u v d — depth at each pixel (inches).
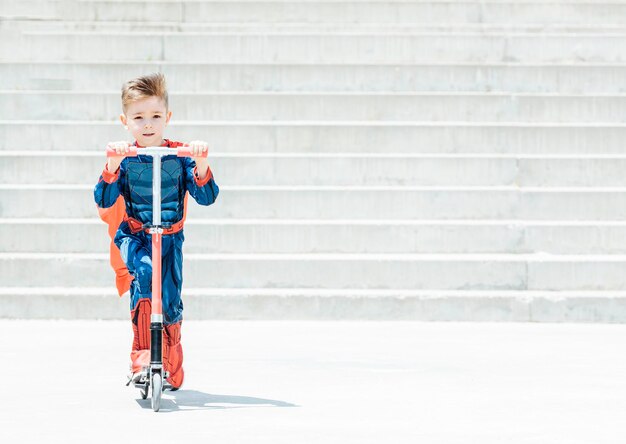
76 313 420.2
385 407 259.8
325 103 522.9
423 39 570.6
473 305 420.8
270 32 607.5
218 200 464.1
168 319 270.7
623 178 483.8
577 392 281.3
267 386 288.7
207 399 269.9
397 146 500.7
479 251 452.1
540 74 544.1
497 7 613.0
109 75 544.1
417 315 420.8
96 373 308.3
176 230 271.6
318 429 234.1
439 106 524.4
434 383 293.4
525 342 369.4
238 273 434.9
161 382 254.2
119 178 269.3
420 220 464.4
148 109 269.3
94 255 442.3
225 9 615.2
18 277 436.1
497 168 482.9
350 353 343.9
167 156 268.7
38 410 255.8
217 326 404.2
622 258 442.0
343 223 453.1
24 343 362.6
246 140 499.2
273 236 449.7
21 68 544.1
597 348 357.1
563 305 421.1
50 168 482.3
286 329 397.1
